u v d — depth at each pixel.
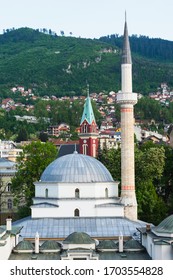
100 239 79.94
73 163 86.81
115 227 82.44
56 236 80.00
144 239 73.69
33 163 127.12
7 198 159.50
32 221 83.19
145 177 124.69
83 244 70.56
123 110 99.12
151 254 68.44
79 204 84.50
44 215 84.25
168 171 141.12
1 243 65.75
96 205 84.69
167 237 66.12
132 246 72.81
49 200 85.00
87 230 81.56
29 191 124.12
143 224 85.06
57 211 84.25
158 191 143.00
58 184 84.56
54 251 72.00
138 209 117.25
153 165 125.81
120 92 99.81
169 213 126.50
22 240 75.69
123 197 97.12
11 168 167.38
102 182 85.75
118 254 71.62
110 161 128.50
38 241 72.38
